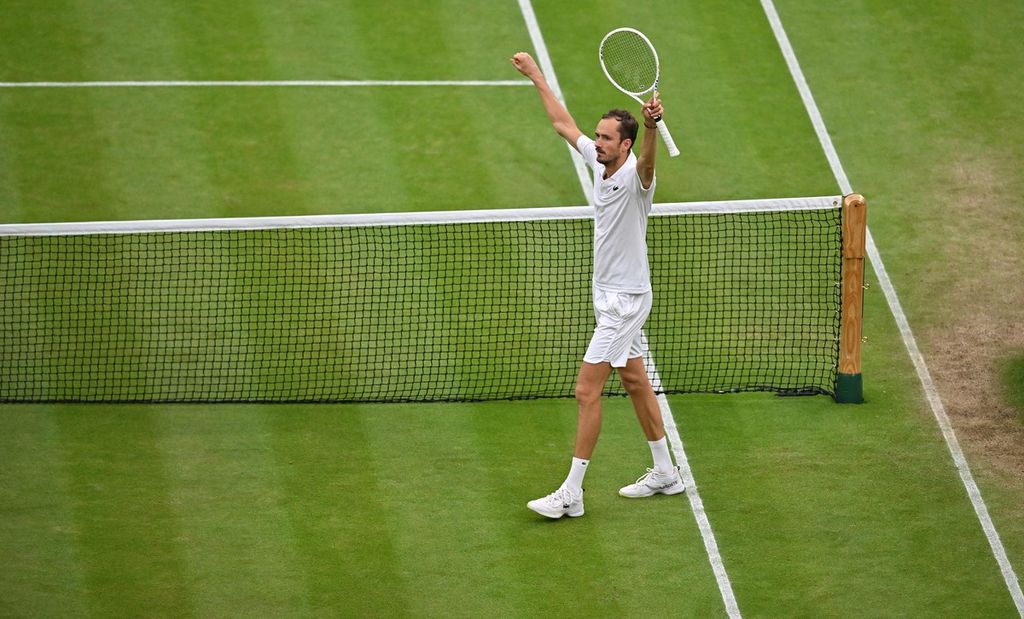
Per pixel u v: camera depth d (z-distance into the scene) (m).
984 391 37.53
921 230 44.81
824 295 41.91
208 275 41.84
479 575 30.28
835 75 52.38
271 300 40.88
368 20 54.72
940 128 49.75
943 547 31.55
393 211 44.91
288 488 33.09
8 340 38.66
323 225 39.22
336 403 36.66
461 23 54.72
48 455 33.97
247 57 52.25
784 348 39.59
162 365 37.97
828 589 30.09
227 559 30.55
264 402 36.56
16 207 44.19
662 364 38.75
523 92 51.22
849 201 35.44
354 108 50.06
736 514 32.50
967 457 34.78
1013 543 31.69
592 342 31.11
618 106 50.44
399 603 29.33
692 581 30.27
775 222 44.88
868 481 33.78
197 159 47.09
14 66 50.91
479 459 34.47
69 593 29.23
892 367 38.66
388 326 39.97
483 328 40.03
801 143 48.97
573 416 36.41
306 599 29.34
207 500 32.56
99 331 39.22
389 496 32.94
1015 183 47.03
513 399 37.03
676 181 46.91
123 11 54.38
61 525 31.42
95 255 42.44
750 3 56.16
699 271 42.78
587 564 30.72
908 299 41.69
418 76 51.78
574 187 46.53
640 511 32.56
